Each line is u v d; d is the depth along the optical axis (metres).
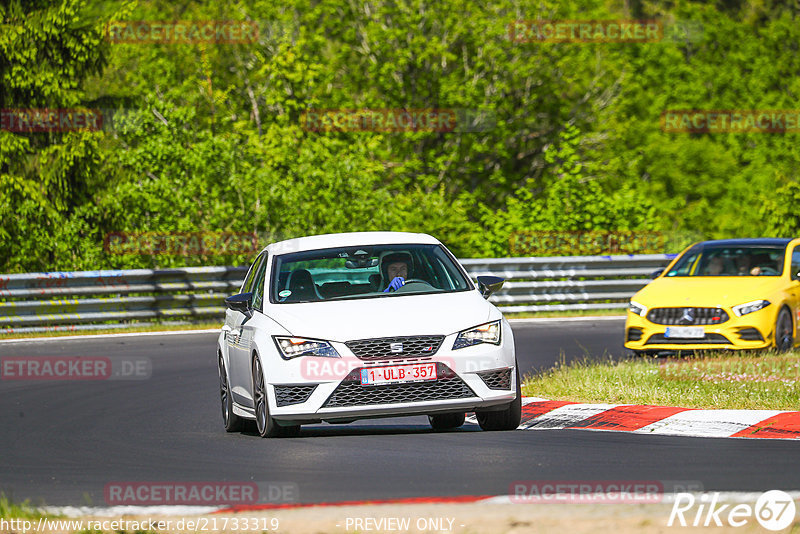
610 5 194.75
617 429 36.44
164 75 138.38
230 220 109.88
